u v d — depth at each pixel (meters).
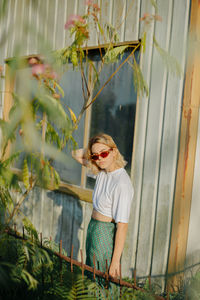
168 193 2.30
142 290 1.53
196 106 2.22
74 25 1.83
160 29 2.34
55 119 0.98
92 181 2.92
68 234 3.08
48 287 1.68
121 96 2.71
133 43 2.53
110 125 2.80
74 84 3.06
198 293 1.98
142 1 2.46
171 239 2.27
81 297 1.52
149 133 2.43
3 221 1.88
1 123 1.07
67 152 3.11
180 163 2.22
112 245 1.86
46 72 1.08
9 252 1.78
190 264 2.38
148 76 2.43
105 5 2.73
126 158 2.68
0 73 1.31
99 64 2.88
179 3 2.22
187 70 2.16
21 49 0.72
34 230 1.68
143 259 2.46
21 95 0.77
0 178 1.22
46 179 1.14
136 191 2.52
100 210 1.88
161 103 2.35
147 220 2.44
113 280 1.63
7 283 1.47
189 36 2.13
